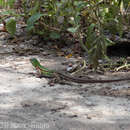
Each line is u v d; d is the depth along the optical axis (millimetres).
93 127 4996
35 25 9758
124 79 6977
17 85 6629
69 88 6578
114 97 6137
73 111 5531
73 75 7297
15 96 6117
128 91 6406
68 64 8008
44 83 6793
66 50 9070
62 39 9578
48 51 8984
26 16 9641
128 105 5789
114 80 6922
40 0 9492
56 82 6879
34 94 6223
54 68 7715
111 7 9016
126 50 9023
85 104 5812
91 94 6273
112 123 5129
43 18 9703
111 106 5742
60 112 5492
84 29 9625
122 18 9320
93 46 7719
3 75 7137
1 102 5852
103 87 6633
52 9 9789
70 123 5113
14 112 5480
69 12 9250
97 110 5578
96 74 7402
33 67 7715
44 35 9695
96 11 9125
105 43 7742
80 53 8867
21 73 7309
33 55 8641
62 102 5883
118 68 7641
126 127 5008
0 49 9008
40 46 9328
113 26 8812
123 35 9648
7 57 8414
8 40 9703
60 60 8312
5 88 6465
